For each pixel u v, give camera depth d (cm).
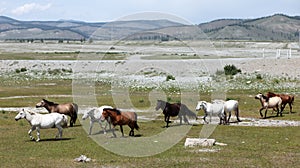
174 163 1716
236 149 2014
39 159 1792
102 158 1811
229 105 2870
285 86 4834
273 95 3269
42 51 11138
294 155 1881
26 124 2903
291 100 3394
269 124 2880
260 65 5794
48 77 6284
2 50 11725
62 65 7119
